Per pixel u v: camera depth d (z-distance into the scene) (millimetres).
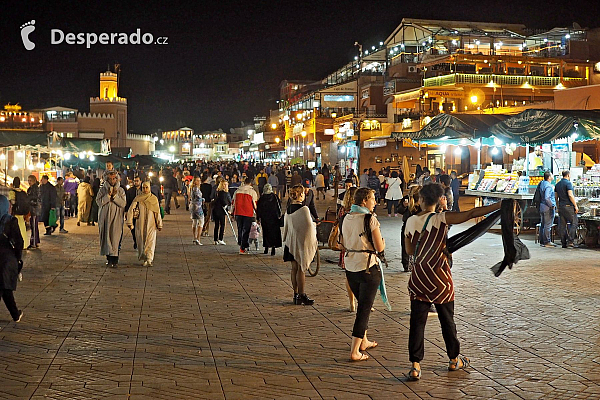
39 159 28797
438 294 5680
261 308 8562
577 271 11484
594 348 6633
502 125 18219
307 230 8695
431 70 43625
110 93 94938
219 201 15867
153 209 12289
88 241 16453
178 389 5395
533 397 5211
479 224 5852
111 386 5469
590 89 26203
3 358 6277
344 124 45438
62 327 7504
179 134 129375
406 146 40938
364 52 62906
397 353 6496
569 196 14547
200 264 12555
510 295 9367
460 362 5961
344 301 9031
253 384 5531
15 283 7664
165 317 8016
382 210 26797
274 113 91062
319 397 5219
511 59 40281
